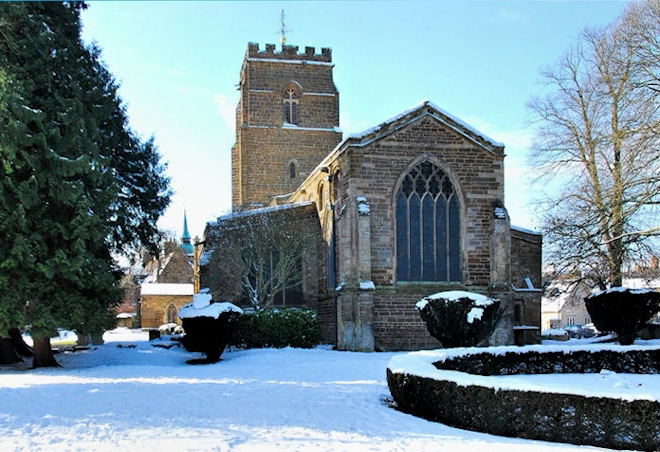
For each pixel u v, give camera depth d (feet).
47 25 73.10
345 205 92.63
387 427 35.37
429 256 95.66
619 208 88.17
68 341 148.97
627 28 94.43
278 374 61.62
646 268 110.63
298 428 34.06
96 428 32.78
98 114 76.64
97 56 91.50
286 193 162.50
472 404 35.47
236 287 102.89
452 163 96.73
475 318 67.82
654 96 87.76
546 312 257.55
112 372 62.75
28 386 49.73
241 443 29.96
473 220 96.73
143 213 96.89
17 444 29.22
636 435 30.78
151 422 34.58
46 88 70.79
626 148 87.92
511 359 55.98
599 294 91.86
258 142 162.40
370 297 89.66
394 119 95.30
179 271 256.11
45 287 64.75
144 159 95.81
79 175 71.10
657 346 60.03
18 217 62.64
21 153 64.39
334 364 70.23
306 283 111.04
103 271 70.38
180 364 79.82
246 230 104.22
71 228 66.54
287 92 167.22
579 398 32.32
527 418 33.42
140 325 236.63
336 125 167.84
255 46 164.35
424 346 92.48
